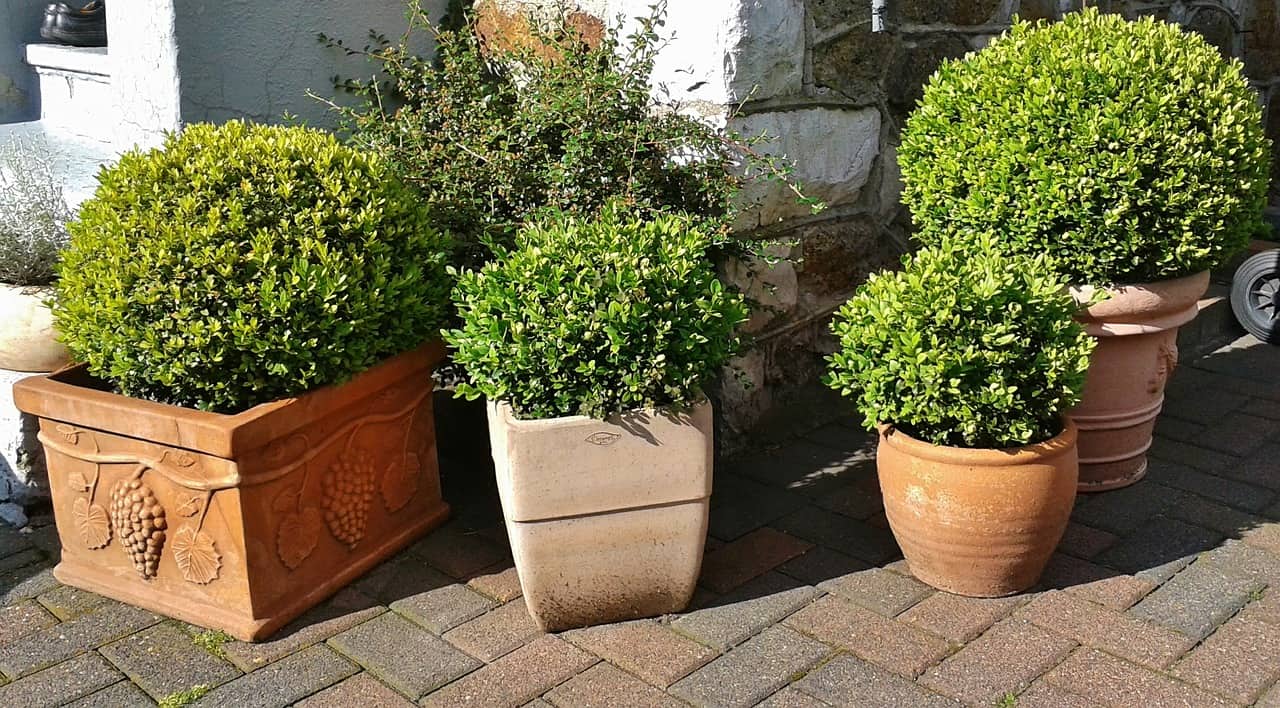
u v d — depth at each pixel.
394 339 3.26
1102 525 3.52
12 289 3.50
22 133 5.02
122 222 2.97
